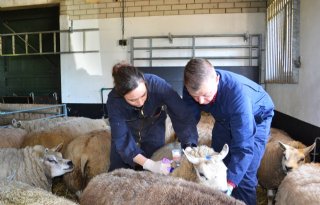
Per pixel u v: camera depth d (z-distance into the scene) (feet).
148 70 27.53
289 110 18.34
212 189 6.54
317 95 13.67
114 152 9.66
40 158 11.99
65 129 15.62
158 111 9.48
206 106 8.66
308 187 7.84
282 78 19.27
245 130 7.59
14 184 8.18
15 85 31.71
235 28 26.35
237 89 7.77
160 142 10.05
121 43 28.09
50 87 30.83
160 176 7.30
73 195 13.51
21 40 30.91
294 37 16.38
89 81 29.01
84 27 28.73
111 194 6.95
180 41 27.17
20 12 30.99
